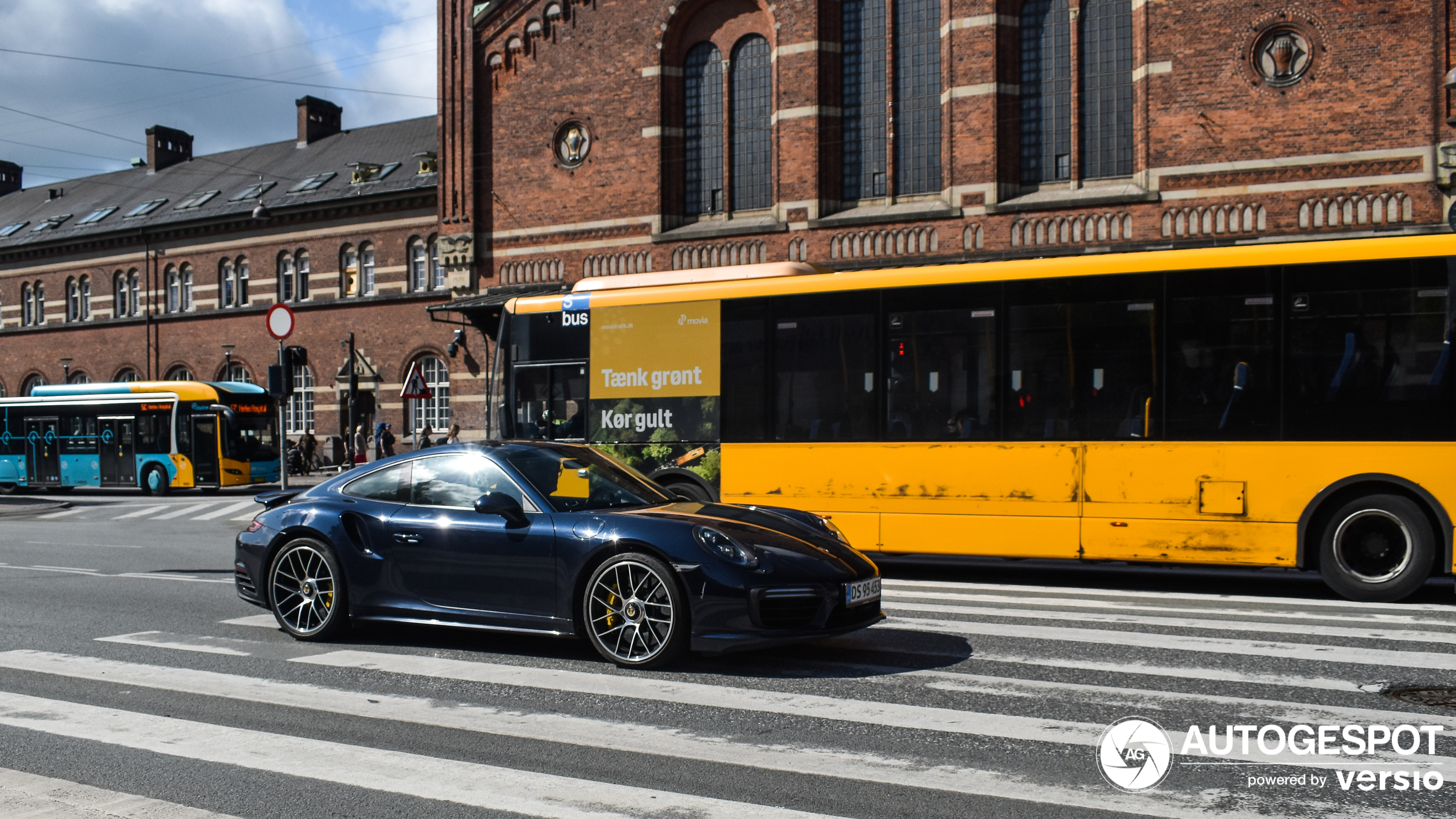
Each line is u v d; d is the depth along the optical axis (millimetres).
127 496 28766
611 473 7344
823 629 6168
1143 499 9812
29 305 48031
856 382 11000
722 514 6836
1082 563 12195
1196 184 22484
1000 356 10414
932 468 10594
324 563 7324
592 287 12664
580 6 28734
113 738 5070
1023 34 24469
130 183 49750
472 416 31672
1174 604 8953
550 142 29109
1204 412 9672
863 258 25328
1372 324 9250
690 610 6207
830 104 26047
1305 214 21703
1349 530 9227
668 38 27672
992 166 24125
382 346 37406
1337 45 21469
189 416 28156
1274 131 21922
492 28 30000
